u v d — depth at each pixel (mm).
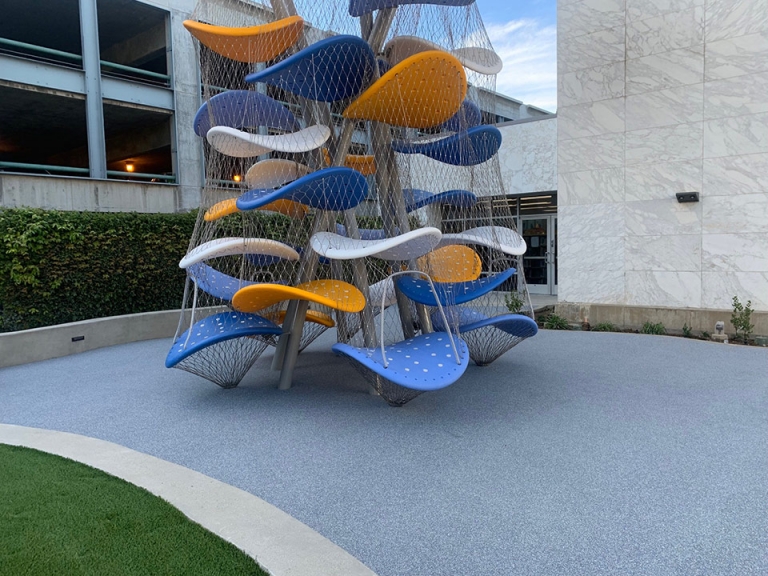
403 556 2547
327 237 5152
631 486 3258
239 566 2365
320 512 2994
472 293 5465
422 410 4941
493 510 2988
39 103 13555
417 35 5398
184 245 10562
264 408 5102
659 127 9656
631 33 9844
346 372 6660
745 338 8578
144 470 3494
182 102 14664
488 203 6016
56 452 3828
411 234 4355
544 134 13531
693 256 9422
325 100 5480
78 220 8859
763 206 8734
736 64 8859
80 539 2576
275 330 5500
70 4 13867
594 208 10438
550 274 14805
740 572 2369
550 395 5359
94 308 9164
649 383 5742
